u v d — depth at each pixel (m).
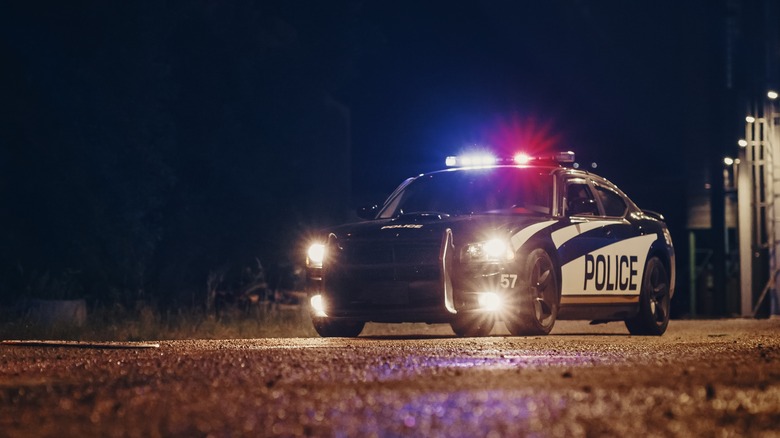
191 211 22.39
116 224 20.14
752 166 25.91
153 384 6.56
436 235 11.70
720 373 6.82
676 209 31.55
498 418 4.84
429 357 8.32
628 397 5.49
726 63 28.59
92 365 8.02
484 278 11.61
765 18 28.33
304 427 4.66
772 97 25.48
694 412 5.00
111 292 19.08
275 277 23.39
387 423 4.76
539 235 12.09
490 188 12.94
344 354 8.72
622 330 16.95
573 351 9.11
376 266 11.86
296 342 11.06
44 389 6.40
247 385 6.39
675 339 11.68
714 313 28.70
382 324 16.98
